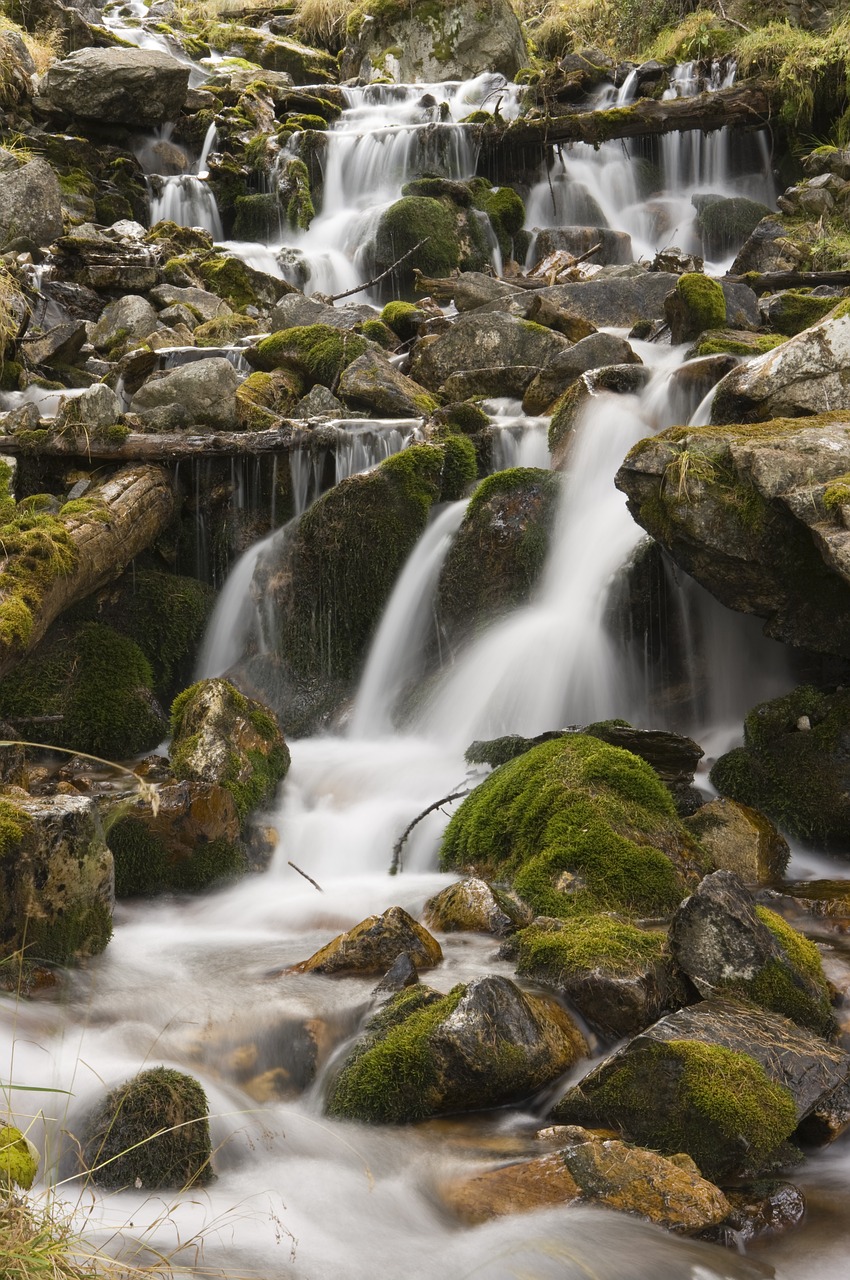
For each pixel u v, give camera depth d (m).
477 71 19.11
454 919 4.64
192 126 16.48
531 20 21.48
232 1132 3.40
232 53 20.56
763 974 3.82
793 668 6.36
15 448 7.81
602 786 5.03
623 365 8.13
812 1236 3.07
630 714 6.57
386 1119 3.52
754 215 14.84
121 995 4.03
